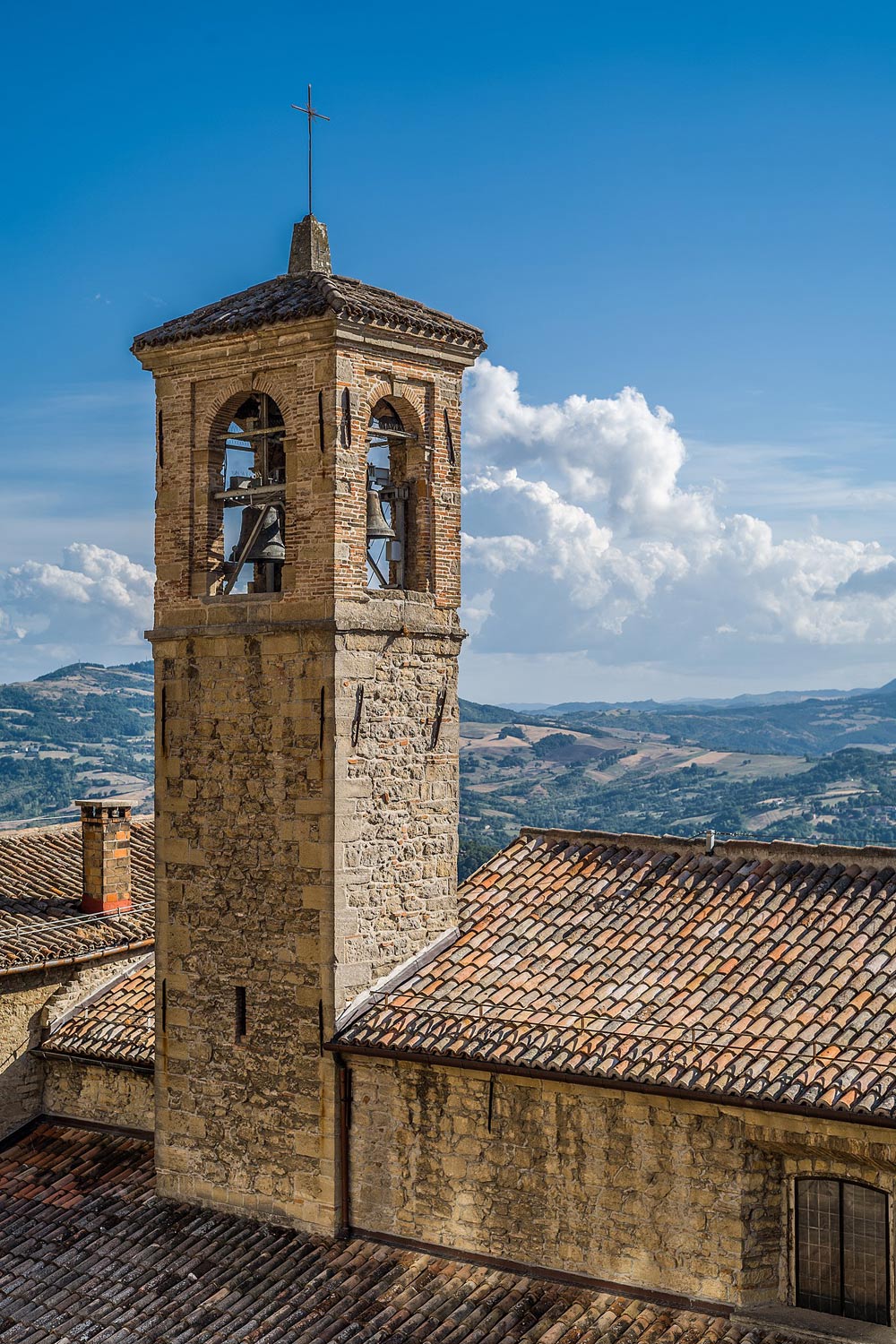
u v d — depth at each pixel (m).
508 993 22.88
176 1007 25.39
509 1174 21.78
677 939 23.03
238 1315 21.86
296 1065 23.77
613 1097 20.72
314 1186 23.56
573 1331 20.16
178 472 25.61
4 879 32.38
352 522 23.73
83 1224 25.31
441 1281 21.83
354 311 23.27
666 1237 20.45
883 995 20.38
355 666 23.72
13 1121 29.00
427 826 24.94
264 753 24.23
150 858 34.41
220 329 24.34
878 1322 19.70
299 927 23.75
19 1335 22.39
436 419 25.38
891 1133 18.45
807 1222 20.25
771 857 24.31
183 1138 25.31
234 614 24.58
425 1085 22.58
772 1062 19.62
